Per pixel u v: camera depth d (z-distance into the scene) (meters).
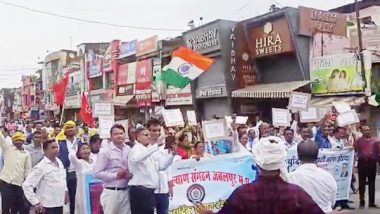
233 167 9.40
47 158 7.34
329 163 11.48
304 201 3.40
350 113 12.44
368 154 11.67
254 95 25.61
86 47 54.47
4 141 9.52
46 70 67.56
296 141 13.12
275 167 3.47
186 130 10.29
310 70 24.22
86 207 8.91
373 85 22.00
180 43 33.25
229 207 3.48
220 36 27.77
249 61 27.81
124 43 41.03
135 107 38.72
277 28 25.36
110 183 7.33
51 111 65.31
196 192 9.11
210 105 30.11
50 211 7.27
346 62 22.08
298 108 12.88
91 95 47.78
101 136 10.65
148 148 7.15
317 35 24.09
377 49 22.33
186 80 16.31
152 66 36.09
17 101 90.62
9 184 9.46
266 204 3.39
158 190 8.16
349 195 12.22
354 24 23.59
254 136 13.34
